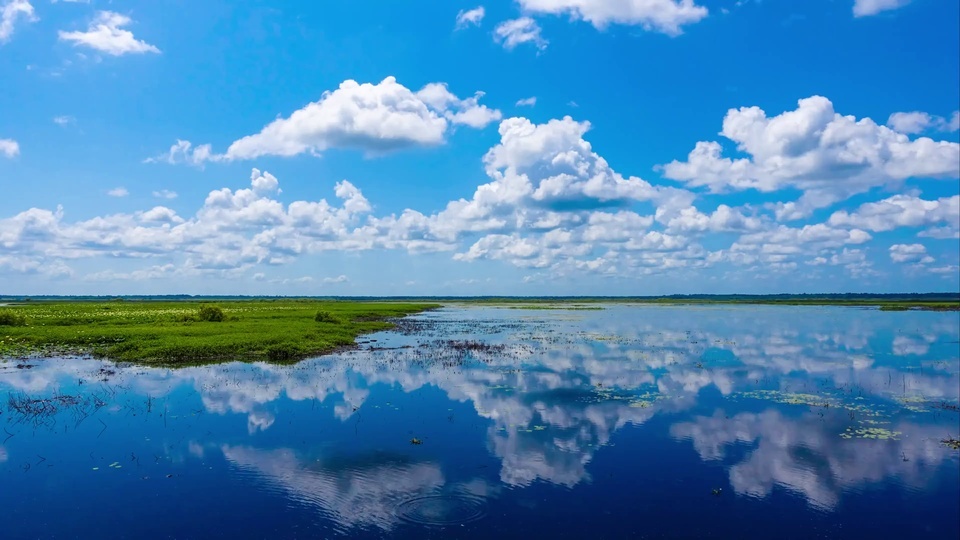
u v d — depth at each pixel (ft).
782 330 195.62
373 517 41.39
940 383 91.25
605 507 43.21
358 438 59.98
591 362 111.45
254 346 122.01
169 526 40.06
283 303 437.58
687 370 102.53
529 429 63.36
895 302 583.58
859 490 46.80
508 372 98.89
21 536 38.65
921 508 43.45
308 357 117.08
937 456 54.95
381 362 109.81
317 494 45.42
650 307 478.59
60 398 76.89
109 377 93.30
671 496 45.37
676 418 68.23
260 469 51.03
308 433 61.77
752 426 64.90
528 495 45.32
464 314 320.70
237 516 41.65
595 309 423.23
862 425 65.51
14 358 114.01
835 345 145.69
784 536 39.01
